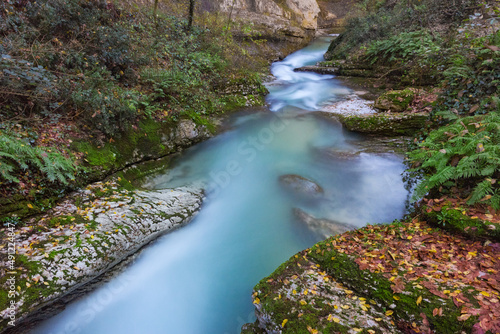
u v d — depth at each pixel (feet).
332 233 15.46
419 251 11.79
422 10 36.06
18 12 16.97
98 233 12.74
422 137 21.20
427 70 28.73
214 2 49.57
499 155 12.91
